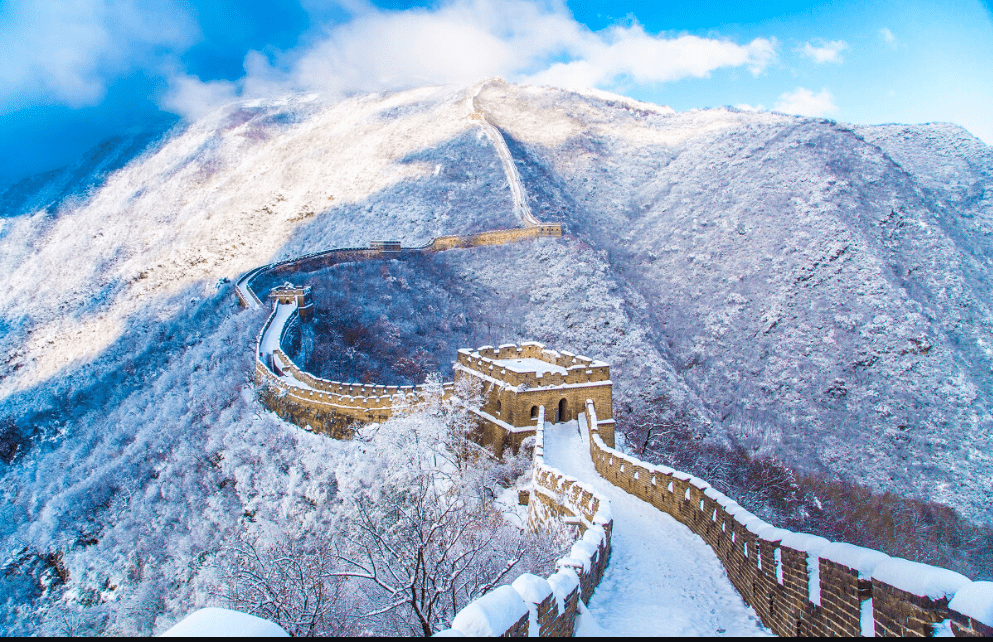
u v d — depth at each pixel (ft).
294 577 62.59
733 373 322.96
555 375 123.85
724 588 52.44
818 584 35.60
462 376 145.48
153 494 152.05
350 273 342.03
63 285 516.32
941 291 361.51
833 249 379.96
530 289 362.12
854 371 302.86
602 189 597.52
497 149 609.42
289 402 166.91
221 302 316.19
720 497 61.82
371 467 125.39
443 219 497.87
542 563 58.23
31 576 143.64
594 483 94.38
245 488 138.72
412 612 57.57
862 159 474.90
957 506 224.12
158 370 275.39
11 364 393.70
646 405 258.16
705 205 496.64
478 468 115.55
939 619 23.99
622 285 387.55
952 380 290.97
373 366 243.60
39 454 252.01
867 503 201.67
